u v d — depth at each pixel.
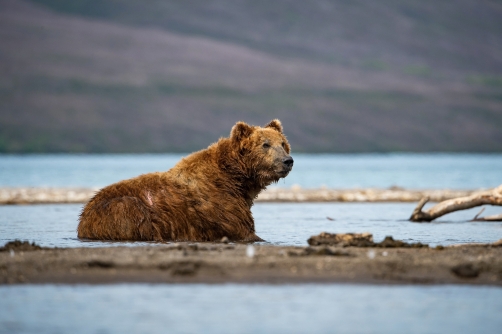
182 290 25.83
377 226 47.25
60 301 24.58
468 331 21.92
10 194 77.06
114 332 21.64
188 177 38.72
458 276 27.70
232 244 36.06
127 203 37.69
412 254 31.03
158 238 37.28
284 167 39.09
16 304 24.30
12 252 30.73
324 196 74.75
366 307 24.02
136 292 25.59
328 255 30.53
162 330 21.80
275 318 22.91
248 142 39.62
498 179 119.62
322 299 24.84
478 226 47.19
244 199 39.88
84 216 38.97
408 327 22.23
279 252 31.36
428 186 101.19
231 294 25.38
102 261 28.75
